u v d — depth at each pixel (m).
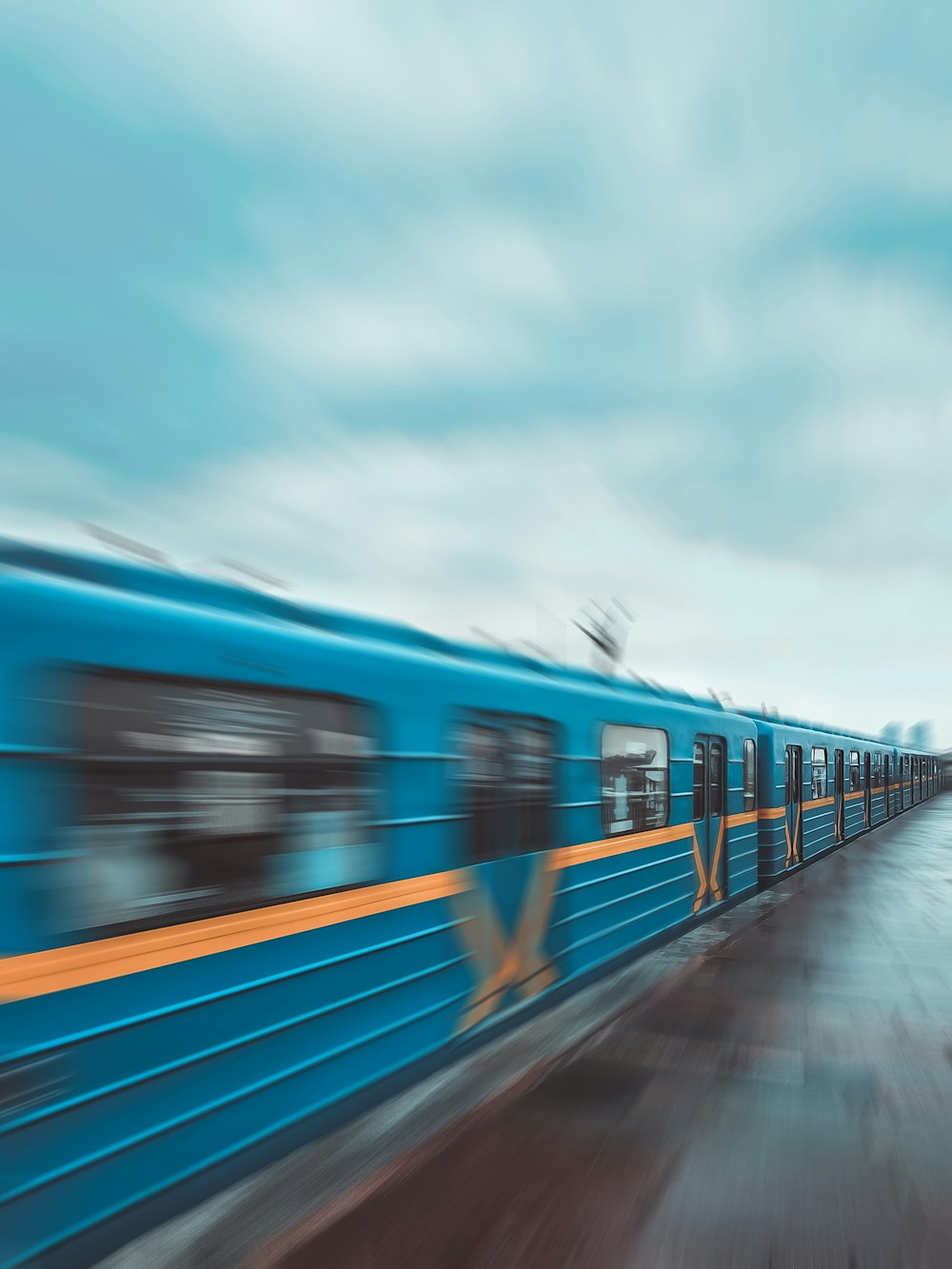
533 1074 4.05
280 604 3.82
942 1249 2.61
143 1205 2.80
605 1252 2.59
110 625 2.87
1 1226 2.39
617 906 6.46
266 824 3.40
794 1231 2.71
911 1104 3.72
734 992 5.45
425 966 4.26
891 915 8.09
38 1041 2.52
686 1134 3.42
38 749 2.61
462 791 4.66
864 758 19.42
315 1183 3.07
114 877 2.79
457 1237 2.67
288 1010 3.43
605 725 6.44
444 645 4.93
